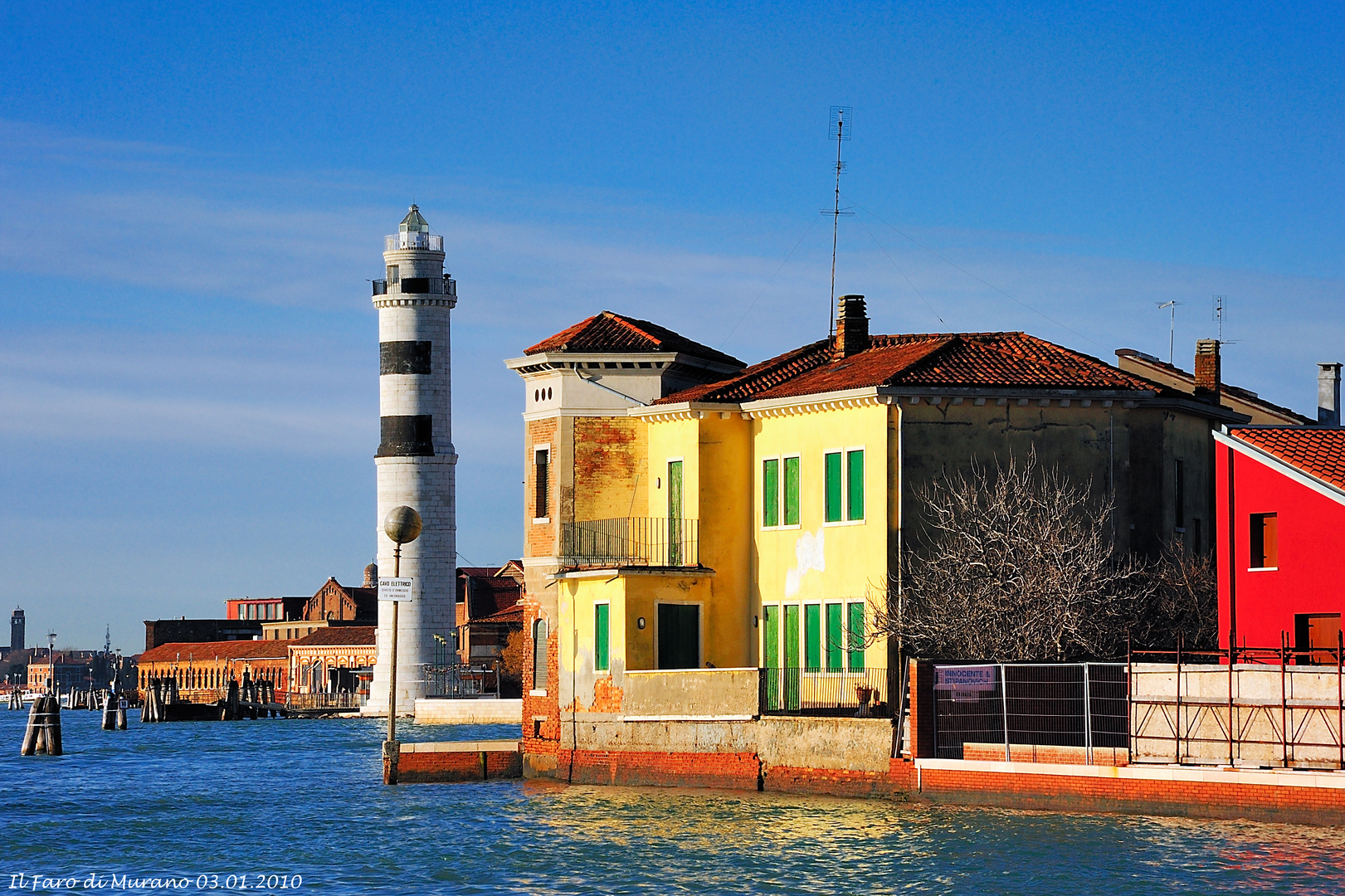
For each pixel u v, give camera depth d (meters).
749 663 62.84
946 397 58.66
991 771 49.62
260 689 190.25
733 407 63.19
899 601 57.19
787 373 66.12
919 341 67.81
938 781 50.69
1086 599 55.06
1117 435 60.66
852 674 57.00
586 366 67.31
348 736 117.88
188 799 66.00
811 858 44.19
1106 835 44.53
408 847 48.78
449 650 142.62
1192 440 65.94
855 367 63.41
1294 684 45.44
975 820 47.94
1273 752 45.50
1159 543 62.34
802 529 61.34
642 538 65.56
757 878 42.28
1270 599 51.47
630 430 67.00
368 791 65.38
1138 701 47.88
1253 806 44.94
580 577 61.69
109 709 137.88
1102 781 47.56
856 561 59.25
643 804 54.69
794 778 54.25
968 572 56.34
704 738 57.00
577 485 66.94
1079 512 59.69
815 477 61.03
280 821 56.12
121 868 47.16
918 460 58.69
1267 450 52.22
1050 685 50.19
